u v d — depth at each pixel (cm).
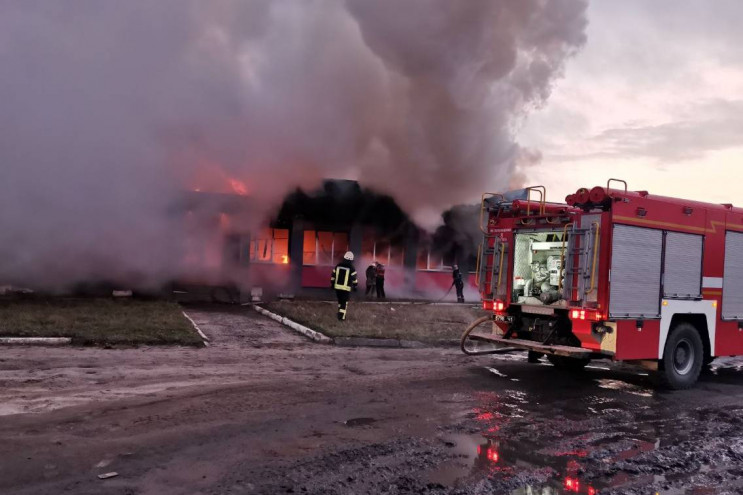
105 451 432
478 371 840
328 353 937
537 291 838
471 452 471
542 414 609
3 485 363
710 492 406
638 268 732
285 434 494
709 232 816
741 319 855
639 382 827
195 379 690
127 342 903
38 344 856
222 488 374
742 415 638
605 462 461
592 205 723
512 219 852
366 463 432
